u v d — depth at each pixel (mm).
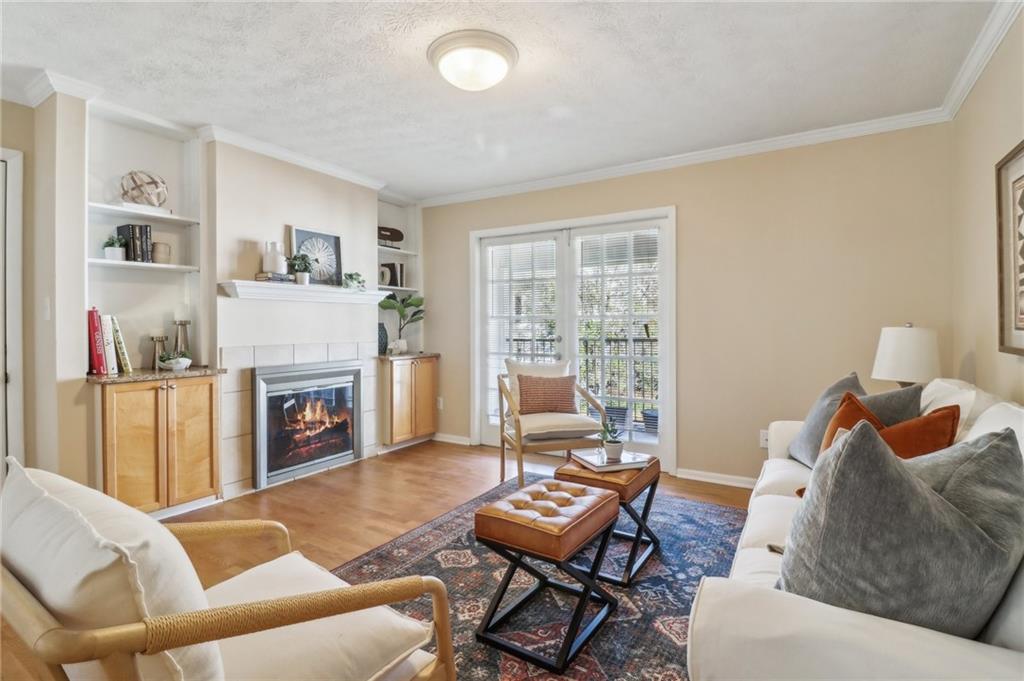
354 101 2949
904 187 3166
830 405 2375
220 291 3400
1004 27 2094
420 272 5234
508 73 2613
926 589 900
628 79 2678
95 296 3123
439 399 5156
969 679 782
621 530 2885
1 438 2809
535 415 3744
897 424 1925
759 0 2027
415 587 1100
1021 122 1978
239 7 2076
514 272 4754
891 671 817
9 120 2787
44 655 645
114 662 720
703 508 3225
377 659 1069
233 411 3475
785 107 3025
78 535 770
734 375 3721
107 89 2807
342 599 965
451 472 4031
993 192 2322
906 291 3174
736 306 3701
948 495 985
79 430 2785
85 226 2820
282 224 3812
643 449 4121
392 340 5164
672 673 1706
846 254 3340
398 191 4879
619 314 4230
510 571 1938
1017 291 2023
